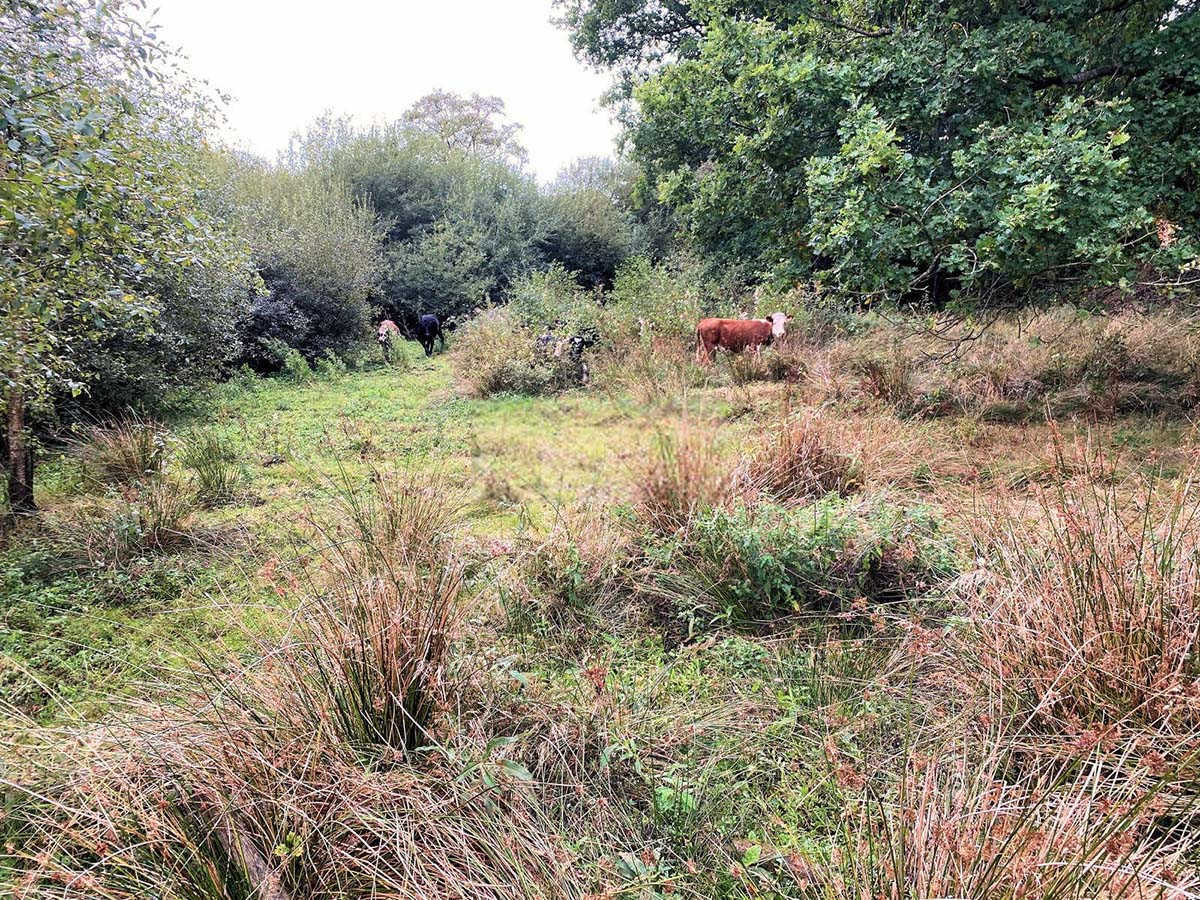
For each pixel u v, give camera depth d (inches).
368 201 699.4
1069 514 91.4
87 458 206.5
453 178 762.2
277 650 85.4
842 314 364.8
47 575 143.5
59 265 139.0
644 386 305.9
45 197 105.0
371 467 200.1
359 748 76.8
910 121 229.9
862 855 57.8
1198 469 119.5
